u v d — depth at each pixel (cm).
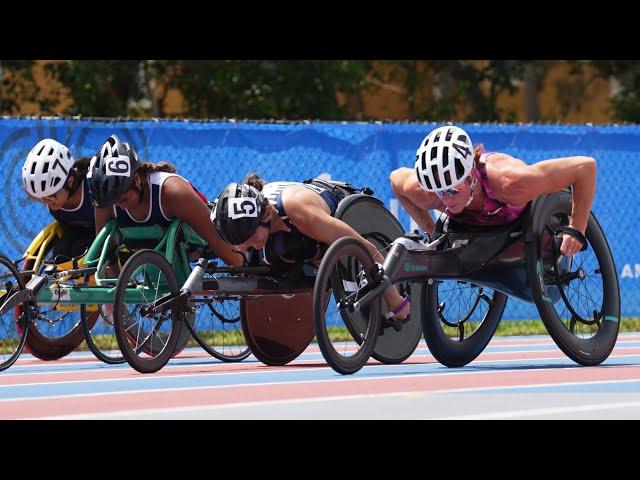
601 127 4178
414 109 7631
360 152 3941
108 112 6738
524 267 2688
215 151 3784
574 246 2620
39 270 3080
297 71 6781
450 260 2650
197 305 2986
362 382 2370
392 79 7681
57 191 3059
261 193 2684
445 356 2745
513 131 4062
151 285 2780
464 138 2516
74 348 3294
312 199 2703
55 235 3181
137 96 7006
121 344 2648
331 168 3912
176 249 2939
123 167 2805
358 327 2628
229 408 1952
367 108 7894
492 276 2684
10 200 3600
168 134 3731
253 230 2586
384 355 2903
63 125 3631
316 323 2464
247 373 2695
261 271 2778
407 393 2134
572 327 2725
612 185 4194
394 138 3978
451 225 2712
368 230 2948
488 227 2661
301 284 2788
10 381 2580
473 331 2853
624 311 4212
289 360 3000
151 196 2889
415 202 2767
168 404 2028
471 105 7781
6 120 3588
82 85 6638
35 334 3181
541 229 2631
